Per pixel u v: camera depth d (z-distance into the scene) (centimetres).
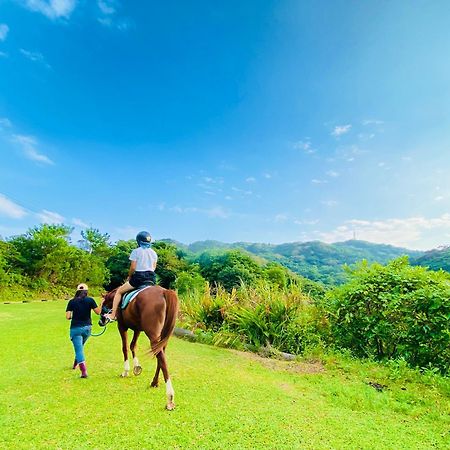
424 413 484
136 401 486
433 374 614
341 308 856
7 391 522
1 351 803
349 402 516
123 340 606
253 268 4125
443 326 686
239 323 1013
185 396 512
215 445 366
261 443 373
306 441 380
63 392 518
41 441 368
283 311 961
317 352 828
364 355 812
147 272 580
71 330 607
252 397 523
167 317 509
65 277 3544
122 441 370
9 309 1973
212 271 4266
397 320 769
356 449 368
